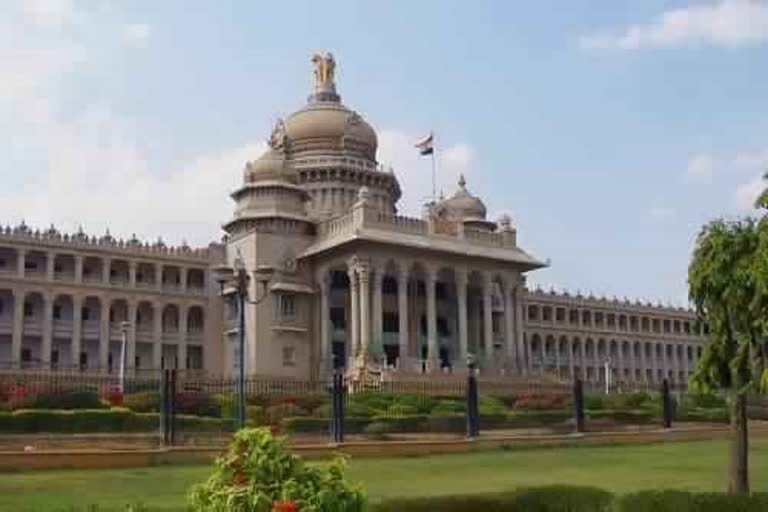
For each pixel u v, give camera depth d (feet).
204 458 100.42
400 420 133.80
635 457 114.42
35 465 90.48
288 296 277.64
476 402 133.18
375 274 263.29
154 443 111.75
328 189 315.99
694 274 66.23
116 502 64.23
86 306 285.43
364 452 112.06
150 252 291.38
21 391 131.54
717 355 65.67
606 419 162.71
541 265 293.23
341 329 285.43
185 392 148.46
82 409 126.00
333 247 266.77
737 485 63.31
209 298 299.17
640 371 430.61
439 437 131.03
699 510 47.70
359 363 250.98
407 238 268.62
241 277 116.98
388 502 47.55
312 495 34.83
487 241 288.10
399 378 234.99
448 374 246.27
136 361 289.33
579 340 408.26
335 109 334.85
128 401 138.82
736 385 64.08
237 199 295.07
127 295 286.87
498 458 112.57
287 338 274.16
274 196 286.25
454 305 299.38
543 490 50.93
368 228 264.52
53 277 275.39
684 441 149.79
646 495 49.19
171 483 79.15
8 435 111.34
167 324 297.33
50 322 273.54
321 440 118.42
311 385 173.17
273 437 36.70
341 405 116.67
